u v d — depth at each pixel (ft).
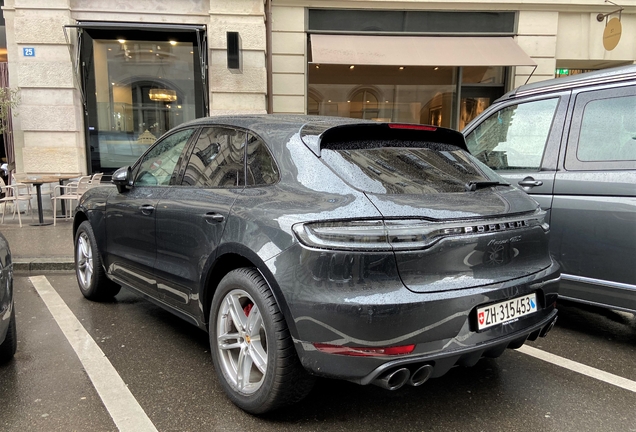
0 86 30.17
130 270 11.86
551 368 10.20
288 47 32.68
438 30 33.24
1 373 9.62
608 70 11.59
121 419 8.00
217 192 9.14
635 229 10.28
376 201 6.89
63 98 28.78
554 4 32.94
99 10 28.96
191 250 9.32
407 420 8.07
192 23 29.84
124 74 30.83
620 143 10.86
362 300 6.45
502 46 32.27
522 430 7.82
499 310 7.37
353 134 8.38
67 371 9.74
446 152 9.31
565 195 11.50
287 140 8.38
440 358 6.72
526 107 13.11
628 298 10.54
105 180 30.60
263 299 7.50
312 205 7.20
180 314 10.16
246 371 8.18
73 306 13.96
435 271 6.84
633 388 9.33
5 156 31.30
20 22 27.94
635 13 33.68
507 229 7.61
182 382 9.30
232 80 30.09
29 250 20.08
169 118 31.68
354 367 6.65
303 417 8.11
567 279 11.55
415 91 35.01
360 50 31.27
